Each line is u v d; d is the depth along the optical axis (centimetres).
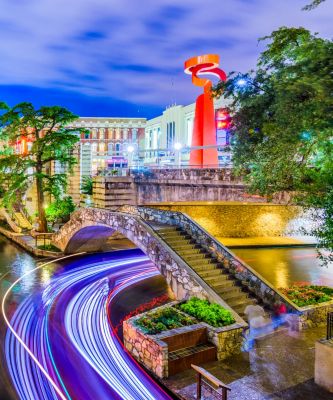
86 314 1692
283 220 3928
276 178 1339
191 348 1204
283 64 1344
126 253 2995
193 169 2525
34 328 1538
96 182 3256
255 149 1396
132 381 1122
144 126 8456
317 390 1029
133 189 3091
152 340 1155
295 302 1504
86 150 4353
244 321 1313
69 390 1082
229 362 1188
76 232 2698
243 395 1009
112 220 2169
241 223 3881
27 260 2825
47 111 3175
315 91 1016
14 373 1180
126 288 2072
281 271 2525
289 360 1193
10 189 3231
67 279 2281
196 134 3419
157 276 2306
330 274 2448
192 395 1023
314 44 1053
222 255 1703
